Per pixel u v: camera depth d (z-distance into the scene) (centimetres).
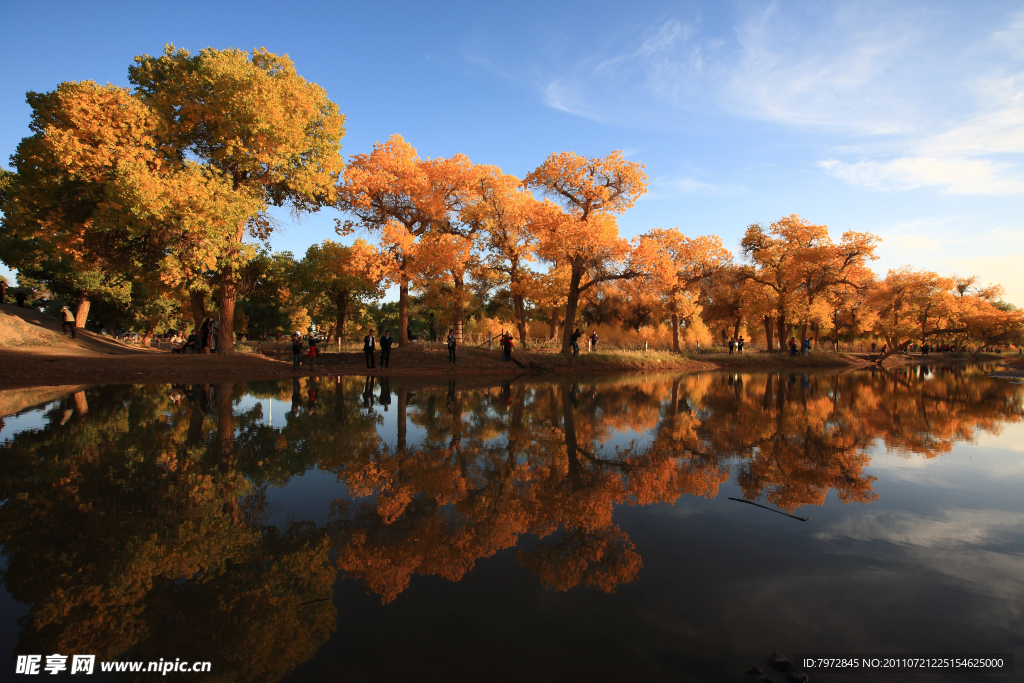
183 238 1808
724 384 1853
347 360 2556
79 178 1756
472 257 2959
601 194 2605
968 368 3331
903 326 5269
